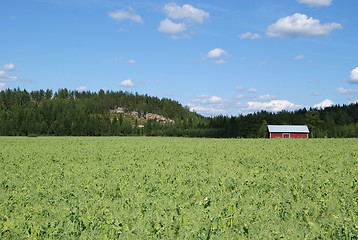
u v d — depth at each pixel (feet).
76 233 30.45
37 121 527.40
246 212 34.45
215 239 28.04
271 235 28.55
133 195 44.21
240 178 56.44
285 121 427.74
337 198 41.63
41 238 29.53
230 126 419.54
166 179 55.77
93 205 38.65
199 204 37.86
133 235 29.25
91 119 547.08
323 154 102.78
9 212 37.19
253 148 127.44
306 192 45.03
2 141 189.26
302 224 31.68
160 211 36.06
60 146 146.00
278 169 70.23
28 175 64.13
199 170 68.03
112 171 68.54
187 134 449.48
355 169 69.00
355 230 28.94
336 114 512.22
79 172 67.62
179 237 28.60
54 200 41.91
